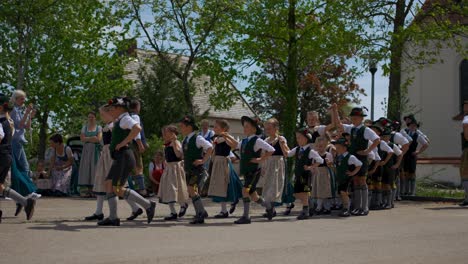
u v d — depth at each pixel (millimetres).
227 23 22062
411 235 7277
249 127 8875
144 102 22781
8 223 7840
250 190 8750
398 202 13586
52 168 14164
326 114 35094
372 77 21906
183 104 23297
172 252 5758
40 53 23953
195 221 8594
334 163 10469
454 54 28438
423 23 21406
